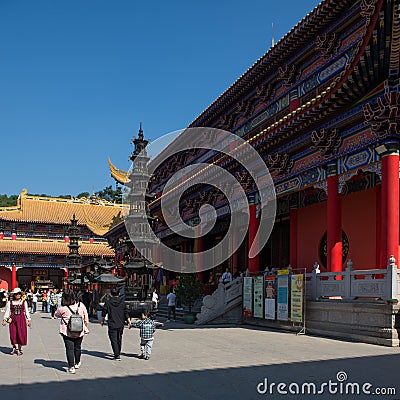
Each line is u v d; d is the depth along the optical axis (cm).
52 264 8350
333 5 2430
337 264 2128
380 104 1809
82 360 1441
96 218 8919
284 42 2839
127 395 1002
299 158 2506
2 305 5875
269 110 3381
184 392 1025
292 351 1565
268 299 2372
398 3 1499
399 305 1656
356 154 2058
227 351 1591
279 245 3328
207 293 3656
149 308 2666
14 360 1466
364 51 1695
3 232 8350
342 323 1891
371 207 2470
